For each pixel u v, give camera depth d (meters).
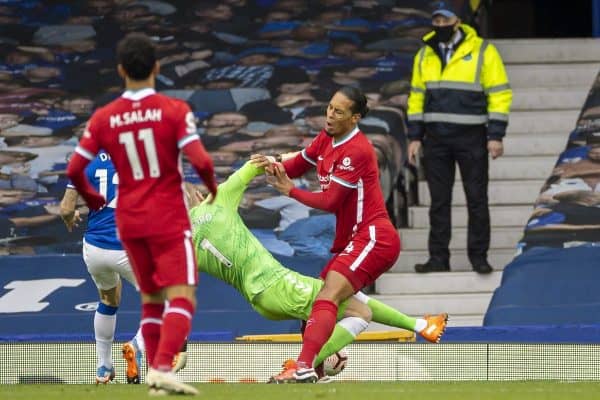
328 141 24.28
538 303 32.97
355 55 43.50
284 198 38.31
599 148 39.19
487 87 35.81
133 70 18.67
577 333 30.86
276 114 41.19
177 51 44.03
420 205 39.97
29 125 41.03
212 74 42.97
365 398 19.25
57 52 43.94
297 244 36.28
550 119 41.72
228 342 28.11
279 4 45.78
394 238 23.75
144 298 19.92
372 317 25.14
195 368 28.03
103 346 25.73
